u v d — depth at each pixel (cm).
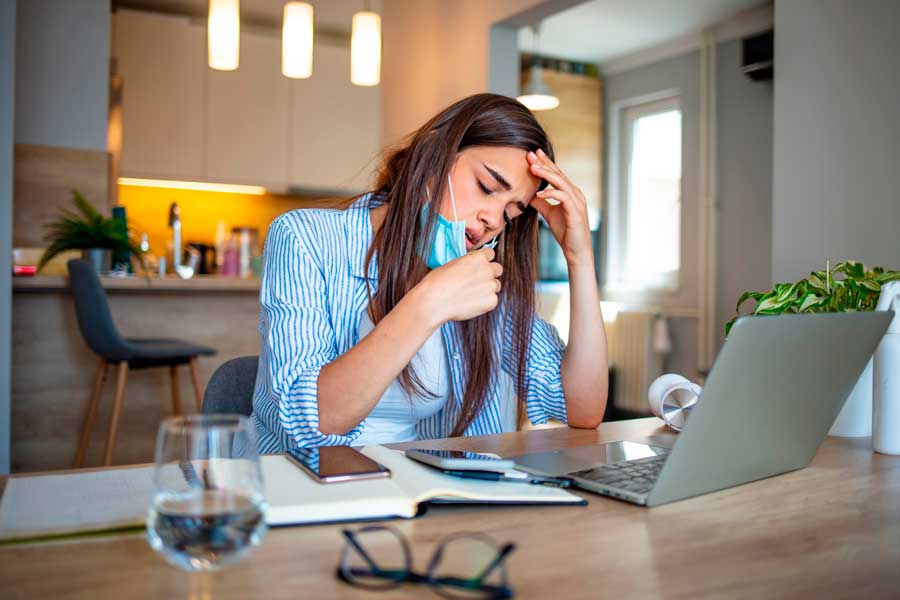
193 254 442
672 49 532
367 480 77
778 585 57
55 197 371
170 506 54
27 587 53
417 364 133
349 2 498
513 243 147
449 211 125
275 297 120
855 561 63
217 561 54
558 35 521
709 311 512
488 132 125
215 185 518
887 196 225
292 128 520
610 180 591
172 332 342
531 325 147
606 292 597
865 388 118
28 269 307
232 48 369
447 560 60
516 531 68
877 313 91
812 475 94
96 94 380
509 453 102
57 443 318
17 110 366
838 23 238
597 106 583
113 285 313
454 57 447
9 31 265
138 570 57
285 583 55
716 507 78
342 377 102
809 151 248
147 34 480
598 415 136
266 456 88
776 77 258
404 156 135
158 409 335
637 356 546
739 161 491
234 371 139
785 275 256
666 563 61
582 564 61
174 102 488
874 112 229
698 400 75
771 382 82
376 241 129
